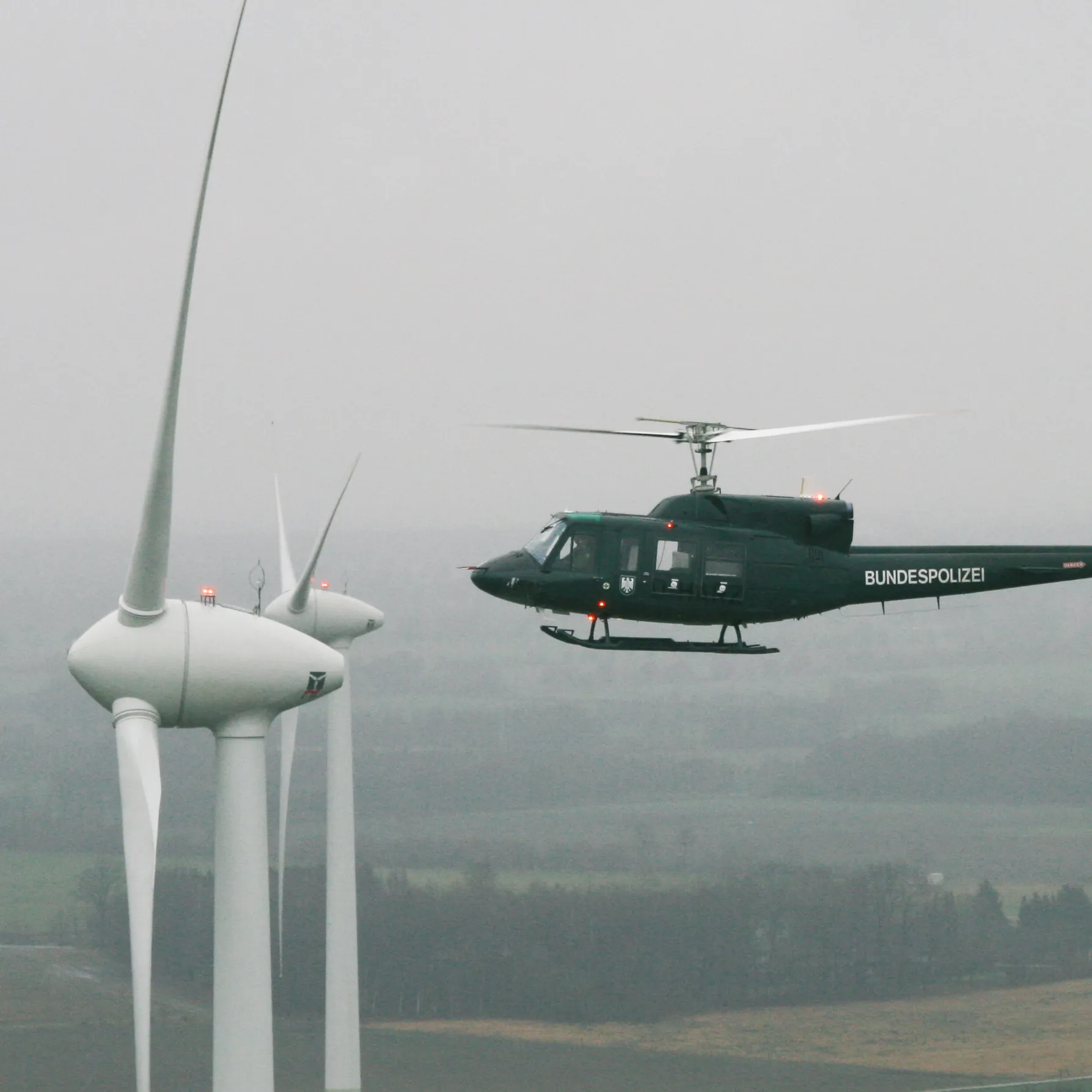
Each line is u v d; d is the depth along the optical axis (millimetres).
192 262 66062
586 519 115312
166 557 72750
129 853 71562
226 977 76938
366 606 142875
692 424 120500
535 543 116750
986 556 120875
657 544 114875
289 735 109562
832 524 118125
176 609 75562
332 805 152875
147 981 69312
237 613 76688
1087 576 121812
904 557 119938
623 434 119000
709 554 115438
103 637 74188
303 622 141000
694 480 120250
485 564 116500
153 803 72500
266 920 77500
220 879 76812
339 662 77562
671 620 117000
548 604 115438
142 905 70438
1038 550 122188
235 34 63188
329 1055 157750
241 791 76562
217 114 64312
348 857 154125
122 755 73188
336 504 117375
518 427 118750
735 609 116438
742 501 117812
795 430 118125
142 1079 68000
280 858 107250
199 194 65062
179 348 67312
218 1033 77125
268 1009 77438
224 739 76688
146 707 74500
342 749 151875
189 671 74375
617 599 114562
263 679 75500
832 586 118500
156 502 70500
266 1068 77125
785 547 117250
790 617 118625
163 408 68500
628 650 116812
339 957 157250
